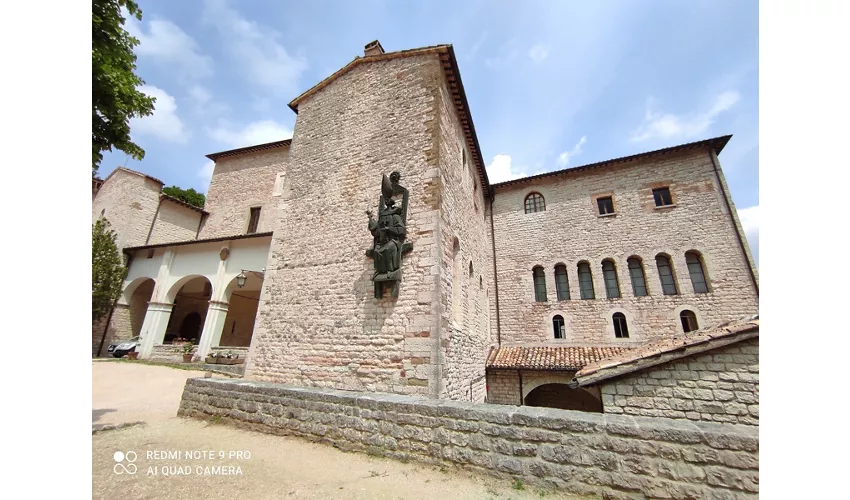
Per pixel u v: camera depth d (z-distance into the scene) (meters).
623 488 2.97
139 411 6.47
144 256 15.22
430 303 6.77
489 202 15.52
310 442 4.52
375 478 3.51
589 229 13.43
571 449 3.21
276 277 9.00
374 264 7.38
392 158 8.53
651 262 12.23
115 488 3.28
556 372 11.00
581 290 13.11
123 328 14.70
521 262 14.02
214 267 13.12
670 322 11.44
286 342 8.12
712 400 5.25
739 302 10.88
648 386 5.65
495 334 13.41
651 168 13.25
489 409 3.65
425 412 3.93
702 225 11.96
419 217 7.54
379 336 7.04
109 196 17.67
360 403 4.35
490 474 3.44
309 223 9.16
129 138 5.87
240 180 18.12
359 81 10.08
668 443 2.96
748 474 2.69
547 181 14.70
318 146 10.06
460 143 10.45
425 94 8.75
